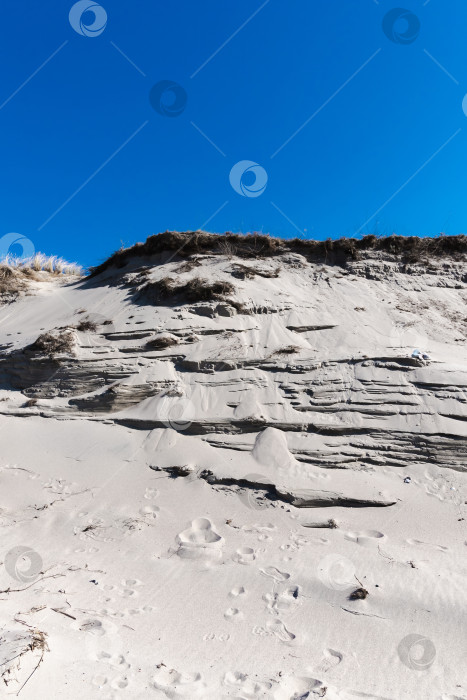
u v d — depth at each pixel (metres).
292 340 9.76
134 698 3.58
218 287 10.91
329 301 11.34
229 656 4.13
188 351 9.62
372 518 6.41
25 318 12.73
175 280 11.67
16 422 8.89
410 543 5.88
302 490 6.78
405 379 8.28
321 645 4.27
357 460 7.41
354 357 8.80
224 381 8.81
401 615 4.58
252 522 6.41
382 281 12.27
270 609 4.76
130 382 9.06
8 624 4.26
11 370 10.17
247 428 8.03
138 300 11.55
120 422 8.58
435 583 5.02
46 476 7.55
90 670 3.85
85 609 4.70
